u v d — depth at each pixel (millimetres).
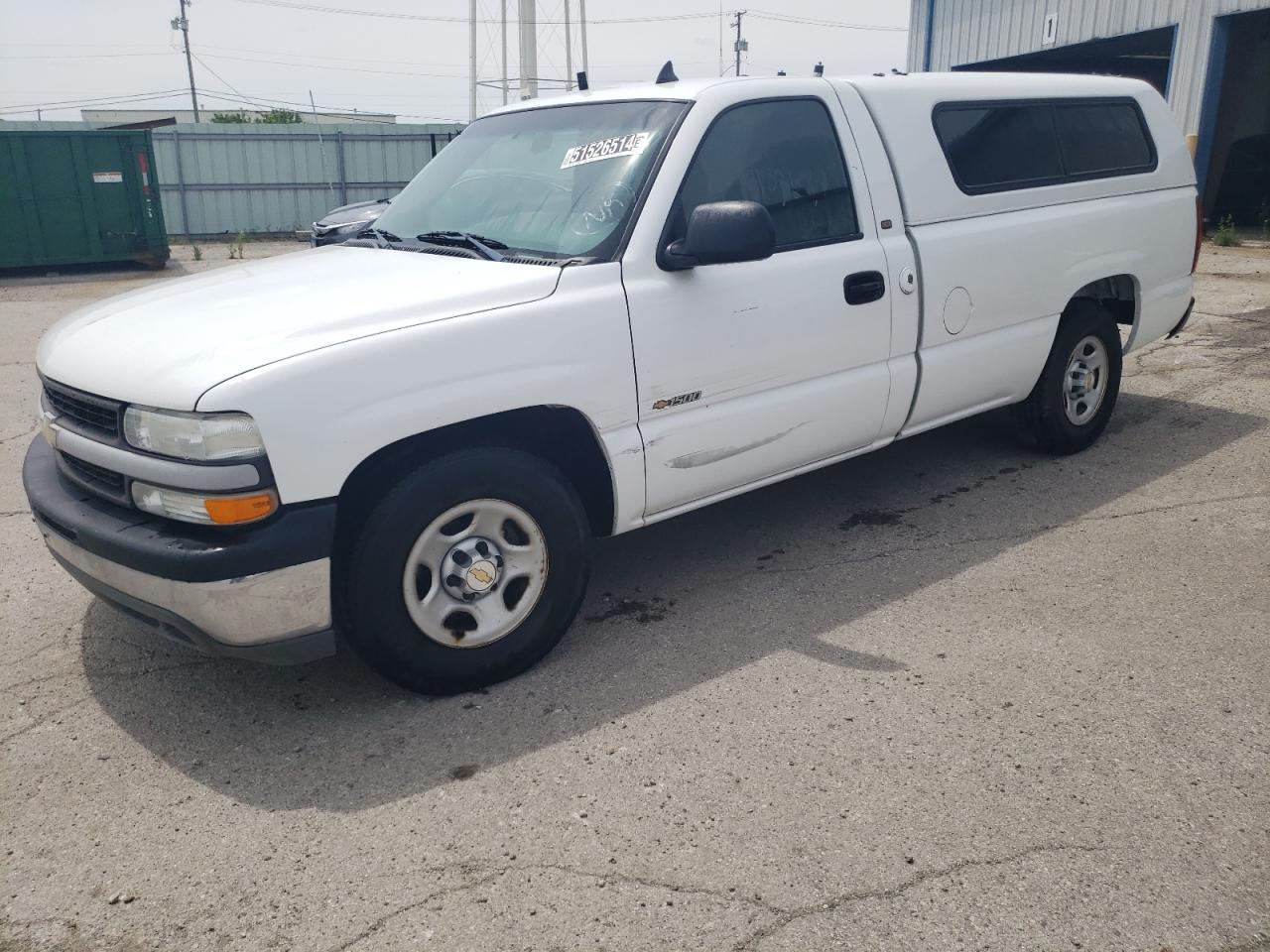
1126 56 17891
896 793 2773
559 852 2598
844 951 2244
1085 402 5465
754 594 4047
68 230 16672
